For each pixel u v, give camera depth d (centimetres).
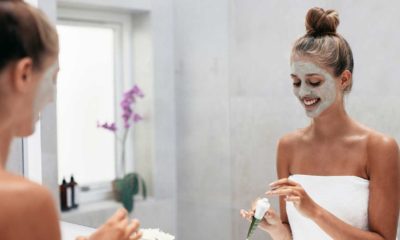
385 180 89
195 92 147
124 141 175
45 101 53
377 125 105
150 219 161
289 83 120
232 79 134
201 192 143
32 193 47
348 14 108
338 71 91
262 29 125
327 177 95
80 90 177
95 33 175
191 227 149
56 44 52
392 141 90
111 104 177
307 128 102
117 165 177
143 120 167
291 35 119
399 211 96
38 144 146
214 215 141
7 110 50
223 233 138
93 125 180
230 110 135
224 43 136
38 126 145
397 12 101
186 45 150
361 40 107
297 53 92
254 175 129
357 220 91
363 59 106
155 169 162
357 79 107
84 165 179
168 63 158
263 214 90
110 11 173
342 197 93
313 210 84
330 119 95
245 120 131
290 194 84
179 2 152
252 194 129
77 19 171
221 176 138
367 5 105
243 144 132
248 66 130
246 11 129
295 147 102
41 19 50
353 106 108
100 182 177
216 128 139
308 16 93
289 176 104
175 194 153
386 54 103
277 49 122
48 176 149
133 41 171
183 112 150
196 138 146
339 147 95
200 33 144
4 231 45
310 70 91
